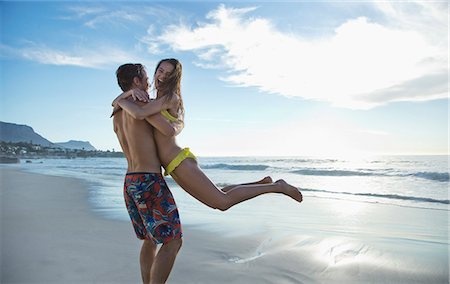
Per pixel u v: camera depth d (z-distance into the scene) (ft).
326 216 19.06
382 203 23.49
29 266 11.25
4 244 13.51
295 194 10.73
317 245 13.46
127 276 10.57
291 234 15.03
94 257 12.17
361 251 12.76
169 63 9.64
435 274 10.73
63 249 12.98
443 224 17.19
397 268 11.17
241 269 11.12
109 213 19.67
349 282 10.21
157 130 9.36
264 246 13.46
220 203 9.64
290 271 10.94
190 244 13.78
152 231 8.77
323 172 50.03
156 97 9.60
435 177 39.11
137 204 9.00
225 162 99.14
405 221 17.83
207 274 10.72
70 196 26.27
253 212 20.30
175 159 9.31
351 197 26.50
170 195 9.16
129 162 9.39
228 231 15.70
